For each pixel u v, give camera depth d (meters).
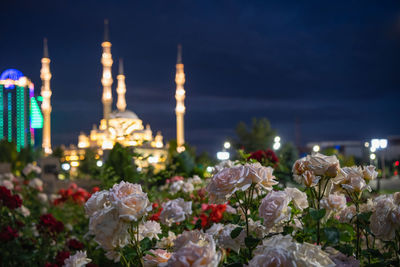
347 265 1.57
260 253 1.42
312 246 1.32
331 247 1.77
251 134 31.58
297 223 2.12
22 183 7.41
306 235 2.06
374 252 1.90
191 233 1.54
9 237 4.07
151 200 3.49
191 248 1.12
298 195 2.04
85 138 57.72
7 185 5.93
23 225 4.57
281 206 1.75
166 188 5.58
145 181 4.89
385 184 23.06
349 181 1.93
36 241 4.70
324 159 1.80
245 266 1.35
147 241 1.87
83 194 7.07
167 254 1.65
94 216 1.58
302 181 1.85
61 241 5.14
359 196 1.99
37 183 6.96
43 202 6.96
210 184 1.72
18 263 4.42
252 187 1.83
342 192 2.05
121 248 1.64
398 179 26.97
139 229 1.96
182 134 64.56
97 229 1.56
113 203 1.54
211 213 3.10
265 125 31.94
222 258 1.35
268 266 1.15
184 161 8.00
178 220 2.81
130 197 1.55
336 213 2.30
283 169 4.18
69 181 9.21
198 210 4.15
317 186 2.00
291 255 1.16
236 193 1.89
